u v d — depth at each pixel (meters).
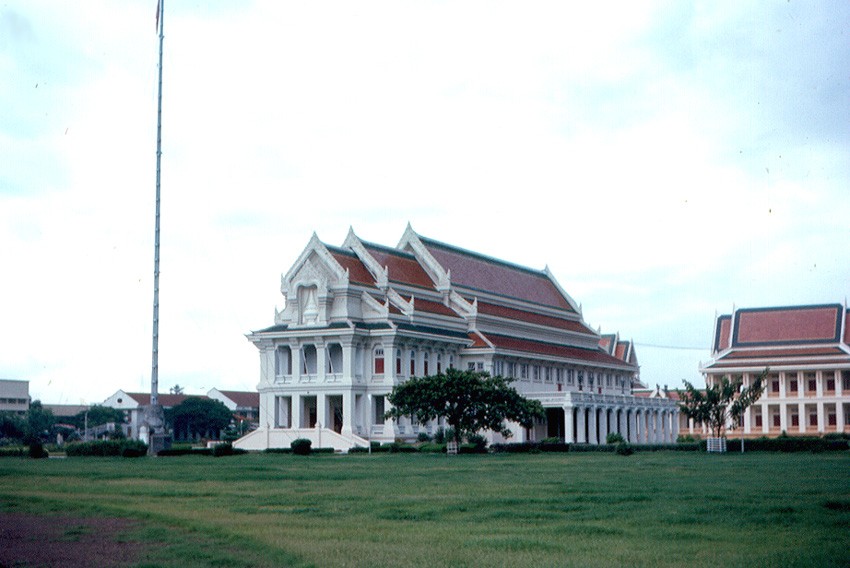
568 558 24.16
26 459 77.38
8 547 26.19
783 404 158.88
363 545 26.09
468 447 90.25
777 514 32.50
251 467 61.75
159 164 79.31
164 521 31.11
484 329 122.19
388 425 104.19
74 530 29.12
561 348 137.50
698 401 105.69
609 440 106.94
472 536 27.86
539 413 93.94
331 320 107.38
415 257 124.75
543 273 153.88
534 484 46.00
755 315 165.38
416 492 41.66
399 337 106.12
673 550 25.34
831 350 156.62
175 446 101.00
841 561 23.70
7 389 171.62
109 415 175.38
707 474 54.03
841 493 40.22
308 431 98.56
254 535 27.97
